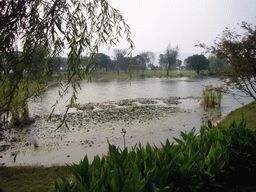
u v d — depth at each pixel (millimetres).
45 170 4637
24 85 2088
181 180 2389
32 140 7395
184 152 2793
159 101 17281
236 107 13750
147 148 2582
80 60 2105
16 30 1951
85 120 10445
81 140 7379
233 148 3246
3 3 1835
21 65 1952
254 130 3479
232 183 3061
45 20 2105
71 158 5816
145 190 1854
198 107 14141
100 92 24922
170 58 74938
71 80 2152
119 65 73125
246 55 5699
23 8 1952
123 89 29031
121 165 2354
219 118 10453
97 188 1807
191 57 71000
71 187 1951
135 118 10844
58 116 11422
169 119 10586
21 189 3746
